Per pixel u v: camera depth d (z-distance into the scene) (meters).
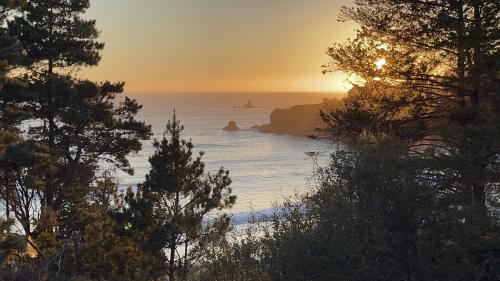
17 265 13.28
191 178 18.81
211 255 8.31
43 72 23.97
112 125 24.09
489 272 6.30
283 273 6.38
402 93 13.69
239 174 120.06
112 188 21.86
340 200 7.04
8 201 21.59
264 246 7.11
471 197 7.77
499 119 9.76
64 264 15.77
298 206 7.81
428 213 6.45
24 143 18.62
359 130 13.60
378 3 13.53
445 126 12.33
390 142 8.21
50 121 23.39
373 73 13.92
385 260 6.26
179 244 18.17
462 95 12.62
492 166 9.62
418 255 6.25
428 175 7.34
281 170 127.25
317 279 6.14
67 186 23.58
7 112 20.77
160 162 18.36
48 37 23.25
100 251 16.64
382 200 6.57
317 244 6.30
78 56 23.61
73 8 24.02
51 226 17.52
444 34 12.45
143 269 16.94
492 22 11.21
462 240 6.25
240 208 70.69
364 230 6.54
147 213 17.86
